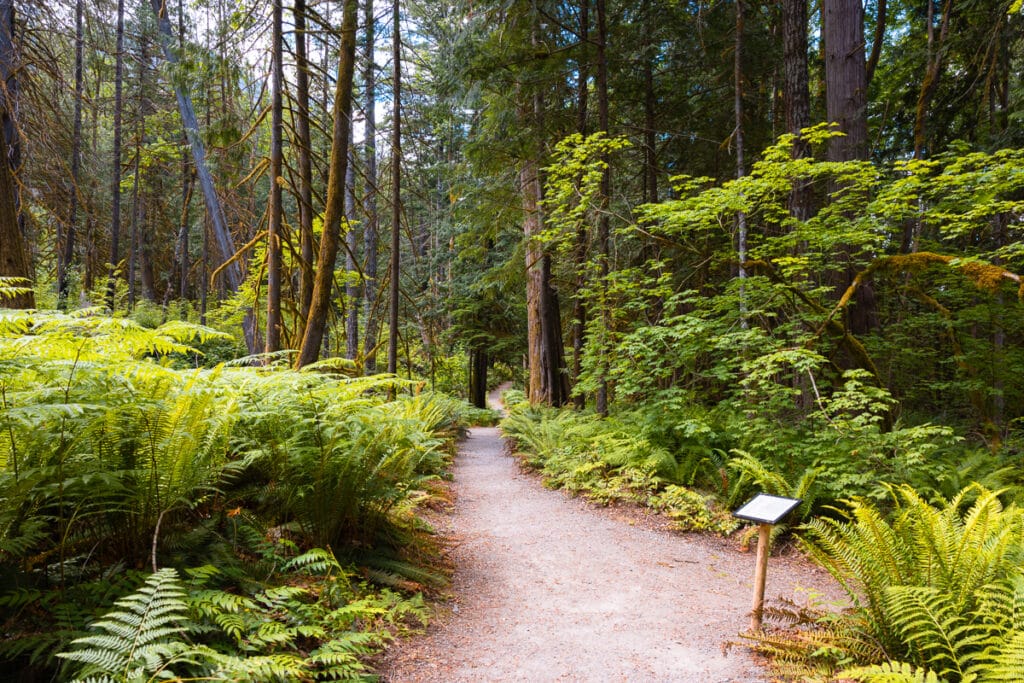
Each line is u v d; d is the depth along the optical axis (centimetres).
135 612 269
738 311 787
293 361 805
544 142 1220
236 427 424
